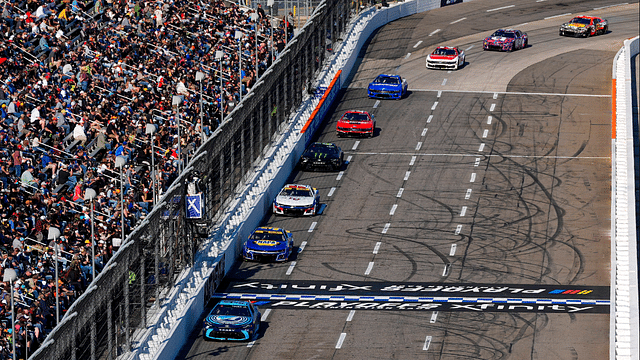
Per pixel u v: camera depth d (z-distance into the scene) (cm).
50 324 14150
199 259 16662
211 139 17312
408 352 14800
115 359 13325
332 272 17550
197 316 15612
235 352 14700
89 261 15588
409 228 19425
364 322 15712
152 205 18000
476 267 17812
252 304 15425
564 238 18988
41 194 16875
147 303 14488
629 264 17475
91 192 13738
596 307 16300
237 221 18312
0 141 17862
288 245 17912
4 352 13238
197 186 15962
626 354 14700
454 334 15362
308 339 15138
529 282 17250
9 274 11956
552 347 15012
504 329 15538
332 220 19725
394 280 17288
